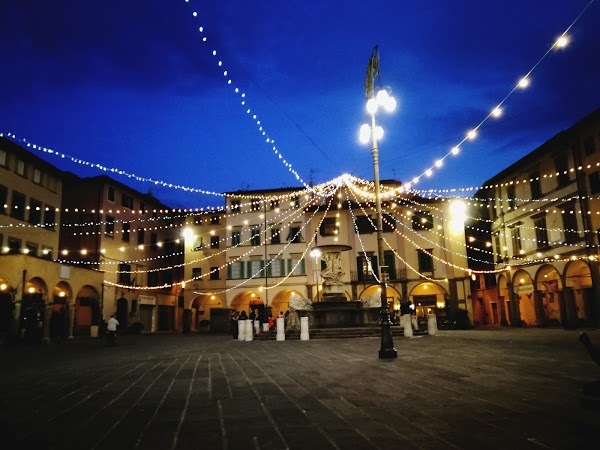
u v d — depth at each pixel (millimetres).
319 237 44375
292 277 44375
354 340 20953
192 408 6285
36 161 33969
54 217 36219
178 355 15773
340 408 5984
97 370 11727
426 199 42969
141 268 45969
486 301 45406
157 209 50031
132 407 6527
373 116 13641
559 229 31344
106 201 41312
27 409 6566
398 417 5410
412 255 42312
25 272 27641
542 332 25234
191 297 46219
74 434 5090
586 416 5258
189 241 47562
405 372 9383
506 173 37844
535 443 4254
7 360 15609
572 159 29875
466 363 10711
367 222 43719
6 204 30844
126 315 42656
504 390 7008
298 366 11070
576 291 30484
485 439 4426
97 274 36375
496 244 41188
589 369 9219
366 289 42219
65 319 32219
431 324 23734
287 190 46594
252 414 5773
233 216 46875
